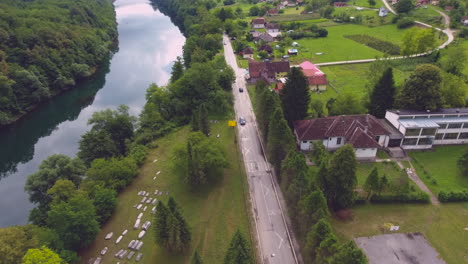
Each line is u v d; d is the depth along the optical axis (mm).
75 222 48906
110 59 171000
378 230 53469
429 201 59531
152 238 53781
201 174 63750
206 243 52438
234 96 111812
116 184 65188
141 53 180000
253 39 188125
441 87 78125
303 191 50250
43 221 56938
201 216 58406
